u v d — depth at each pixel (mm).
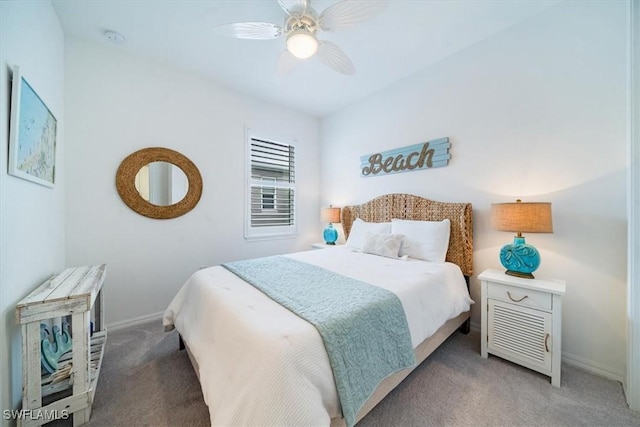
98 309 1854
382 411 1340
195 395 1465
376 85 3021
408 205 2746
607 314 1646
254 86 3012
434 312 1647
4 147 1123
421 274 1842
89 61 2158
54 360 1325
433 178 2611
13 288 1181
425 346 1630
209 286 1588
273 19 1933
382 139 3123
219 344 1148
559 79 1838
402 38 2182
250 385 888
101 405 1385
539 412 1333
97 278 1569
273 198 3576
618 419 1286
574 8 1771
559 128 1842
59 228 1910
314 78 2842
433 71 2582
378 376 1153
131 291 2383
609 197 1646
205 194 2842
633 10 1386
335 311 1178
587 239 1724
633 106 1392
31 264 1385
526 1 1807
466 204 2275
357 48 2309
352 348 1087
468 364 1750
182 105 2662
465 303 2008
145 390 1504
